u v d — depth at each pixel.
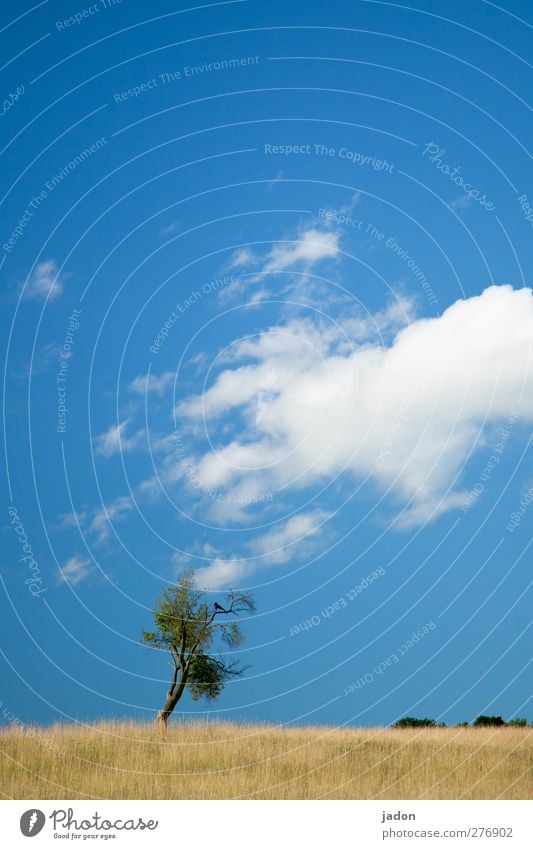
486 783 22.61
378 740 28.97
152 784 22.81
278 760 25.52
